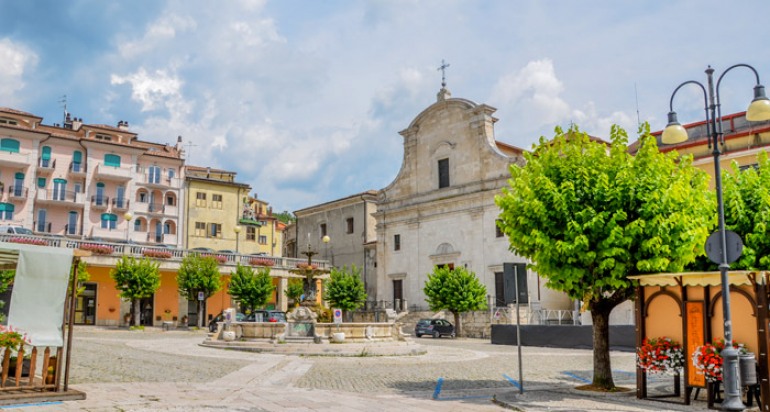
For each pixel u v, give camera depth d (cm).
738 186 1534
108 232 5766
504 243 4850
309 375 1736
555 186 1400
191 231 6212
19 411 995
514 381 1680
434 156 5519
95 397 1166
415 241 5547
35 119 5703
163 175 6153
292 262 5566
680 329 1280
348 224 6588
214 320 4009
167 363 1944
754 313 1138
